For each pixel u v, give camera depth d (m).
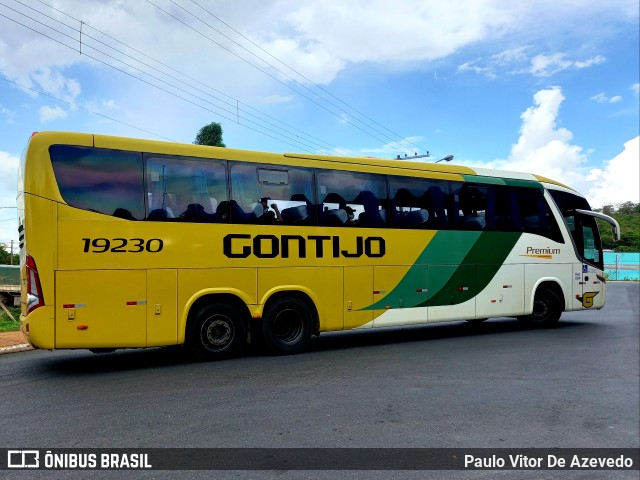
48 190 7.24
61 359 8.78
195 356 8.26
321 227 9.21
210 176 8.31
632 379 7.14
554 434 4.99
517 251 11.67
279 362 8.23
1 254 33.97
